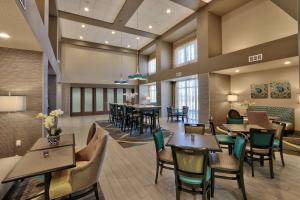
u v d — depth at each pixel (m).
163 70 10.45
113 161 3.49
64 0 6.54
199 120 7.64
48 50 4.93
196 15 7.69
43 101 4.11
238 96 7.54
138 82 13.86
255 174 2.81
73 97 11.91
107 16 7.85
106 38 10.91
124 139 5.30
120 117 7.65
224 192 2.33
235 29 7.07
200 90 7.63
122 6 6.99
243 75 7.33
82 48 11.79
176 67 9.80
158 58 10.90
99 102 12.92
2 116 3.65
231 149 3.19
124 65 13.37
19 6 2.13
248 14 6.57
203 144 2.37
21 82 3.86
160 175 2.86
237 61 6.00
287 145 4.31
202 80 7.51
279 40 4.82
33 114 3.97
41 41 3.70
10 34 3.00
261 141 2.78
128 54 13.53
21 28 2.75
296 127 5.63
